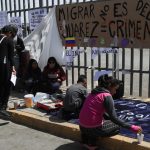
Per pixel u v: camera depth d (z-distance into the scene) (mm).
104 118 5156
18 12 9289
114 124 4953
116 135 5047
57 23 8258
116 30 7160
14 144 5391
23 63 8469
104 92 4848
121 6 6988
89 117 4820
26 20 9148
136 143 4727
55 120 5957
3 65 6527
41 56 8602
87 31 7672
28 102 6895
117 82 4984
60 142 5395
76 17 7820
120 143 4855
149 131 5152
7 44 6523
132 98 7133
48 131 5891
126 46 7066
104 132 4859
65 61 8211
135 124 5469
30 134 5816
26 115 6336
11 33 6648
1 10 9805
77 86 5906
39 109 6719
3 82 6617
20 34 9086
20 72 8508
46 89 7965
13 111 6648
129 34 6980
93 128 4809
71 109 5820
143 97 7238
